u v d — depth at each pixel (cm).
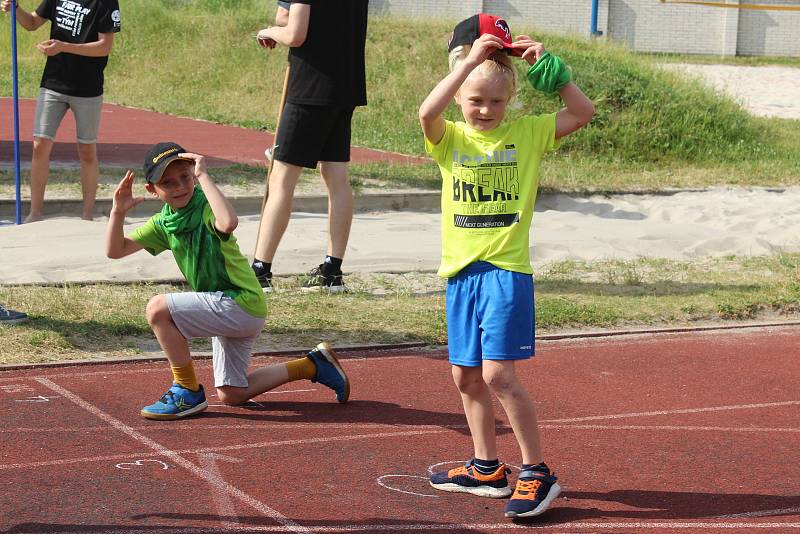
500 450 1027
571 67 3534
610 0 7725
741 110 3678
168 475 930
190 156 1039
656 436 1088
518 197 867
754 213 2383
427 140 882
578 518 866
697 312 1582
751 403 1212
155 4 4959
